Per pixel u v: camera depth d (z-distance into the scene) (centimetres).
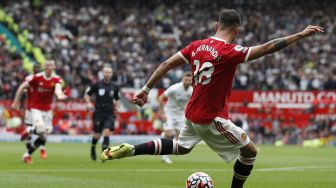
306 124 7388
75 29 9512
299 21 10188
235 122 7400
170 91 3747
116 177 2575
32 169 2964
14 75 7769
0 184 2241
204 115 1577
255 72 8375
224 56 1549
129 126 7100
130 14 10094
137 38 9506
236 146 1614
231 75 1573
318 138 7244
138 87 7919
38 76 3497
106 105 3669
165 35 9819
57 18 9644
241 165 1688
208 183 1655
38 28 9294
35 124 3416
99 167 3120
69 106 7012
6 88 7469
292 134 7319
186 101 3762
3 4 9625
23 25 9250
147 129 7119
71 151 4681
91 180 2428
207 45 1582
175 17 10188
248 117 7462
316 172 2972
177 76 7938
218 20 1634
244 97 7512
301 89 8012
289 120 7388
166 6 10412
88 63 8494
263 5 10456
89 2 10169
